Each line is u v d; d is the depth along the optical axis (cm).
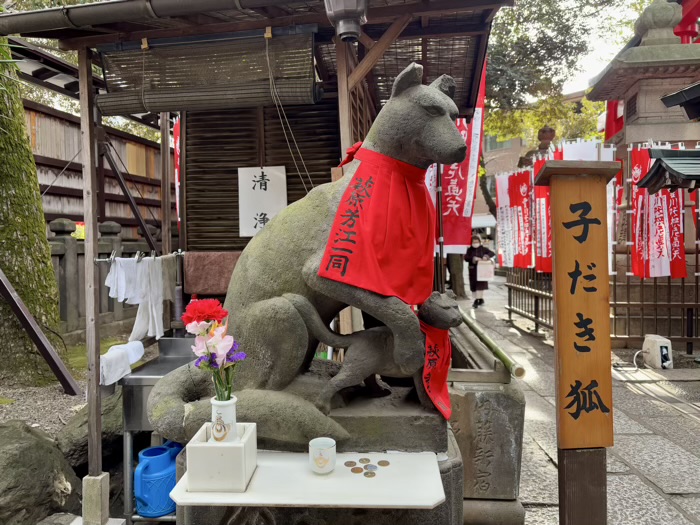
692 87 493
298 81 312
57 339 555
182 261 425
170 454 321
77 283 700
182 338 387
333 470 197
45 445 332
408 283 215
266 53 311
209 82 321
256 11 312
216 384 190
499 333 922
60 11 277
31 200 545
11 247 522
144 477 307
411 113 208
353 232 205
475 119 627
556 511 320
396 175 215
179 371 244
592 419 232
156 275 367
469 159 627
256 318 217
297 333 214
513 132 1383
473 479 294
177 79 323
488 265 1270
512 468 292
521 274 1012
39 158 709
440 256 465
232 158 431
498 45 1209
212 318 189
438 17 370
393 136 212
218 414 186
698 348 752
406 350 209
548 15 1180
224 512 211
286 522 208
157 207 985
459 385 300
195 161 435
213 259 418
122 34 315
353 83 320
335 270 202
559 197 232
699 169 466
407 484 187
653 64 671
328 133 422
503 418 293
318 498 175
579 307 232
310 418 209
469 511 291
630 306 746
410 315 207
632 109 752
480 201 2156
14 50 524
